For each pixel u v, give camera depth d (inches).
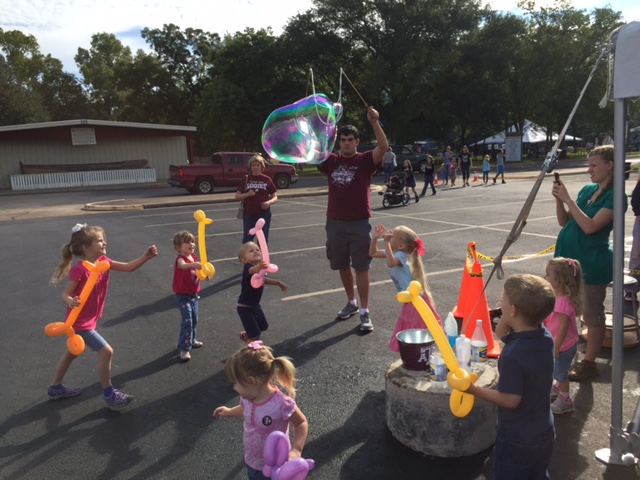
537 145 2151.8
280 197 779.4
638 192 213.3
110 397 150.6
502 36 1765.5
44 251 400.2
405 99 1684.3
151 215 602.2
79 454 128.6
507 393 86.1
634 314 183.8
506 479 90.3
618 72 105.2
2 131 1101.1
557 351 134.2
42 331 220.4
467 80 1793.8
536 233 404.5
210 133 1776.6
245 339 191.0
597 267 148.7
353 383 162.2
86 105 2746.1
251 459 95.5
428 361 132.9
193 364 181.5
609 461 115.5
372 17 1734.7
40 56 2847.0
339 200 205.2
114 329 218.8
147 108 2161.7
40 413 149.6
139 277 306.5
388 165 860.6
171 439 134.6
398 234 166.1
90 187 1103.6
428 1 1670.8
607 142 166.4
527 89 1804.9
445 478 115.1
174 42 2128.4
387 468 119.2
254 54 1672.0
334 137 194.4
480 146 2150.6
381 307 236.7
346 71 1766.7
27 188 1083.3
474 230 427.5
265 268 172.9
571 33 1860.2
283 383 95.5
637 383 157.1
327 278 290.8
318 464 121.2
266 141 192.4
